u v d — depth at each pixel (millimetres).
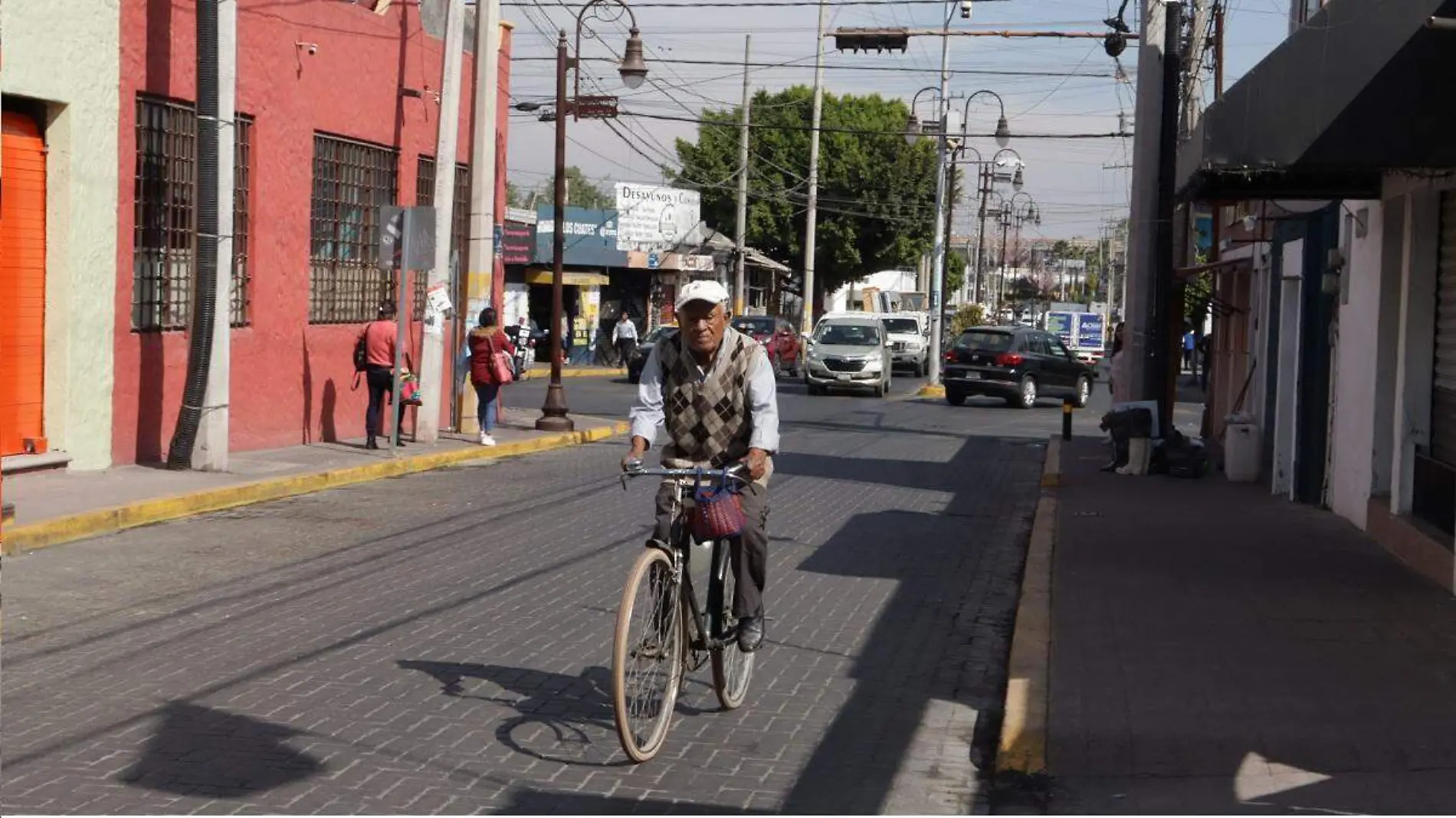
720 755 6438
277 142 17047
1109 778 6109
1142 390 17562
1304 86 8984
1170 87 17203
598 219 48750
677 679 6504
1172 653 8023
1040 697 7141
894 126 61188
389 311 17797
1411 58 8250
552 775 6020
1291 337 15289
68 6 13344
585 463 18453
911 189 60500
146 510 12430
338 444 18312
